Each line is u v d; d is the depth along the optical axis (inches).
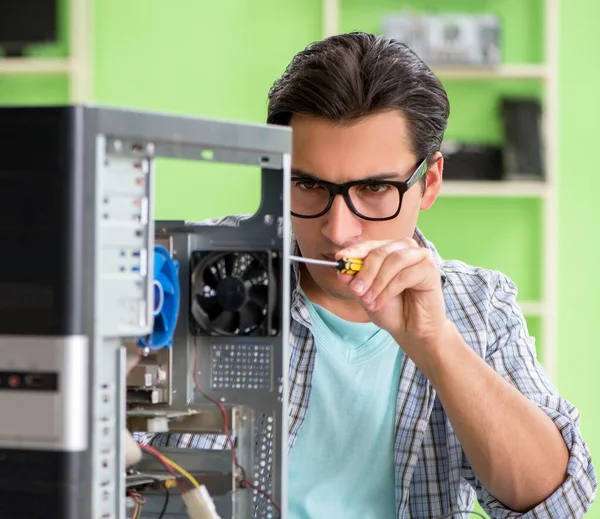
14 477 39.7
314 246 65.6
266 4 155.9
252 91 156.5
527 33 154.2
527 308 148.7
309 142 63.9
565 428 65.5
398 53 66.4
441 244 155.5
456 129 154.1
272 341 49.7
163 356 51.1
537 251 154.4
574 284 155.4
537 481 63.5
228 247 50.3
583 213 155.1
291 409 69.6
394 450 69.4
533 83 154.1
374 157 63.5
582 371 155.2
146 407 51.4
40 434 39.3
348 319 71.4
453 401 62.4
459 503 71.1
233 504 50.2
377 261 55.9
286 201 48.6
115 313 41.0
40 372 39.2
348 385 69.8
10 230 39.6
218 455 50.6
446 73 148.2
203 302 50.3
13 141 39.6
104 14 157.2
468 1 154.2
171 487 49.9
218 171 155.3
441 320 60.7
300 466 69.5
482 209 155.2
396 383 70.2
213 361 50.8
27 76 155.3
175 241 50.9
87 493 39.4
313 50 67.5
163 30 156.9
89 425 39.4
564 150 155.1
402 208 65.2
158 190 155.8
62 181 39.1
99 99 157.1
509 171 147.5
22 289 39.5
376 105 63.1
